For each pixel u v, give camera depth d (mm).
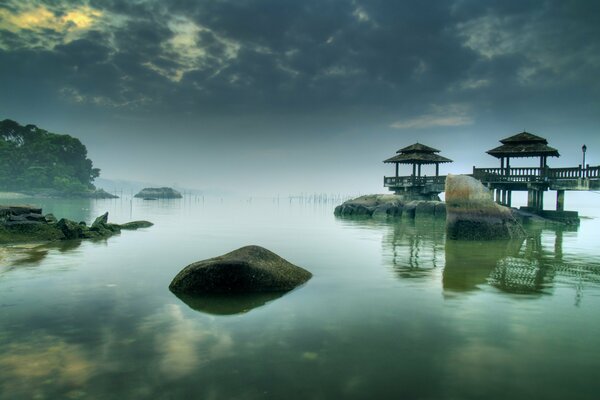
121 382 4938
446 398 4629
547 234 24219
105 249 16516
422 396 4668
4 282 10250
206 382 4961
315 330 6828
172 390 4754
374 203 46594
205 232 24812
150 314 7648
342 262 13703
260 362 5535
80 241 19219
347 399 4594
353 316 7605
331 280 10742
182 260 13977
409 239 21250
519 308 8117
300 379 5055
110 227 23844
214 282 9297
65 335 6480
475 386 4906
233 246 18062
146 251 16125
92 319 7316
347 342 6289
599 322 7266
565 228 29109
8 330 6688
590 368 5410
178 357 5672
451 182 21453
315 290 9617
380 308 8117
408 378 5102
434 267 12758
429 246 18188
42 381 4938
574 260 14195
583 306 8281
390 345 6160
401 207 43062
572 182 32688
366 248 17516
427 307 8195
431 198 46969
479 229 20641
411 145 48625
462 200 21016
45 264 12859
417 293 9336
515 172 35750
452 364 5508
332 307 8203
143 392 4703
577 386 4910
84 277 10945
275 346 6105
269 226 30281
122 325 7004
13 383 4883
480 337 6508
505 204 38000
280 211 61531
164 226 29250
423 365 5465
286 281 9820
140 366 5379
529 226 30562
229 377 5094
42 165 122375
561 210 34219
